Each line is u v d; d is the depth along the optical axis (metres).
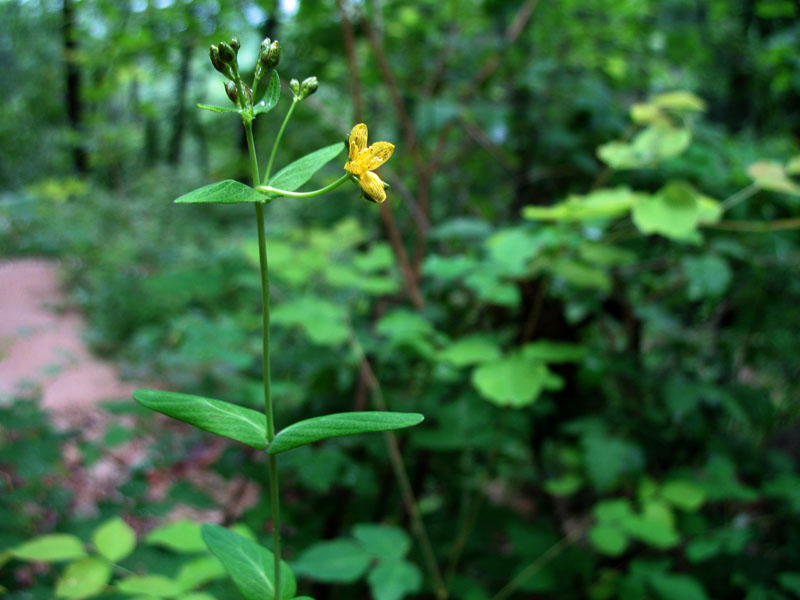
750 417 0.43
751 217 0.46
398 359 0.49
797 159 0.35
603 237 0.43
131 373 0.72
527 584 0.38
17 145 2.33
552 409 0.45
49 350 1.24
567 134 0.50
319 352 0.46
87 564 0.27
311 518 0.45
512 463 0.57
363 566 0.32
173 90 1.80
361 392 0.45
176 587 0.27
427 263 0.43
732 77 0.75
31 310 1.41
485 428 0.41
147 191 2.18
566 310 0.50
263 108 0.19
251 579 0.21
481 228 0.46
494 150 0.56
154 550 0.33
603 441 0.40
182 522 0.31
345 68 0.67
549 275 0.42
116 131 1.31
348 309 0.54
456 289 0.53
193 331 0.42
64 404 1.00
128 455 0.64
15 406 0.43
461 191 0.66
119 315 1.28
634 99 0.70
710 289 0.39
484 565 0.44
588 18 0.68
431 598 0.43
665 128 0.39
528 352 0.38
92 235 1.62
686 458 0.46
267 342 0.19
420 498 0.52
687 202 0.34
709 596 0.40
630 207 0.36
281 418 0.45
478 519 0.47
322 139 0.67
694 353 0.51
